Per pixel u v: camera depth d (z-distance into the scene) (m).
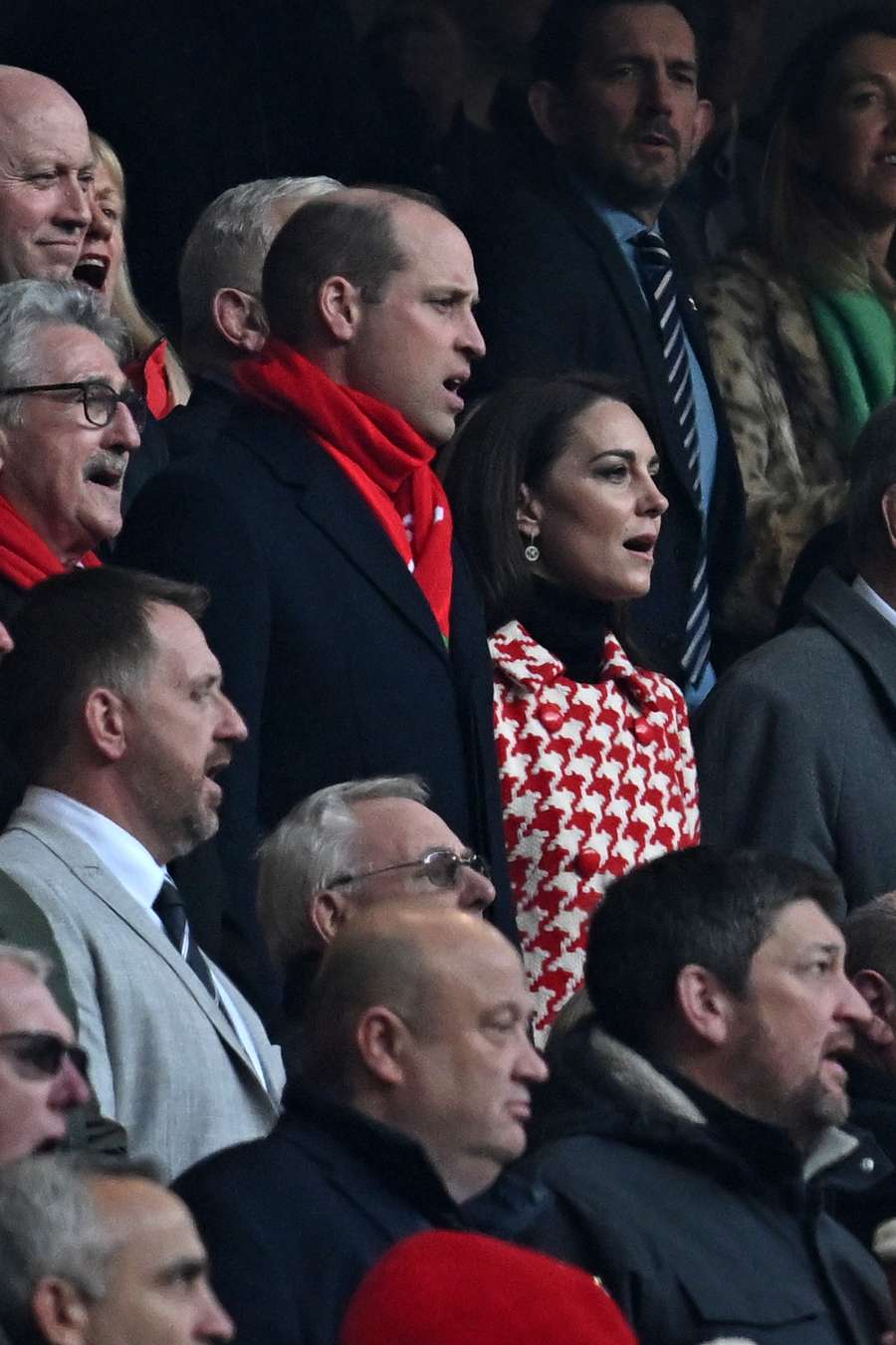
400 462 20.48
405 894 17.98
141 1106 16.75
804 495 27.33
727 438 26.88
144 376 23.50
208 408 22.61
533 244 26.22
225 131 26.23
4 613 18.55
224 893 18.75
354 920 15.70
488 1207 16.00
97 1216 12.41
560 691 21.22
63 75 25.78
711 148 28.83
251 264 22.81
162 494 19.92
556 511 21.53
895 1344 16.80
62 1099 14.40
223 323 22.89
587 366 26.02
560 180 27.06
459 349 20.66
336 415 20.34
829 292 28.70
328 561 19.89
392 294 20.53
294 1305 14.77
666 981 17.34
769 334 28.39
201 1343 12.49
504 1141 15.46
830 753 22.47
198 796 17.48
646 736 21.50
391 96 27.34
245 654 19.42
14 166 21.25
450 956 15.48
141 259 25.81
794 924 17.44
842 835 22.41
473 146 27.50
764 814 22.34
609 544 21.50
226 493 19.78
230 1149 15.36
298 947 18.02
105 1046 16.70
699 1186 16.92
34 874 16.95
